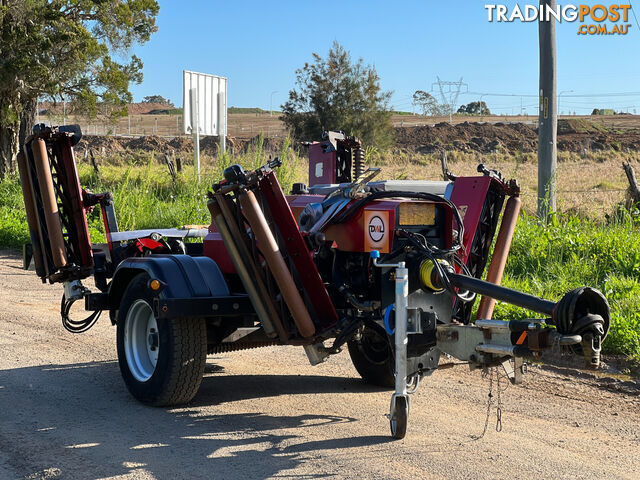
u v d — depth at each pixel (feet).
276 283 17.71
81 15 110.32
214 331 19.85
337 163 23.86
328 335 17.76
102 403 19.84
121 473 14.70
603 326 14.12
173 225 59.36
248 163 61.31
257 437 17.02
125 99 114.52
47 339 27.73
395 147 222.69
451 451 16.11
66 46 105.50
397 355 16.53
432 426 17.97
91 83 111.75
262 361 25.31
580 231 38.96
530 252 36.83
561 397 20.80
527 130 255.29
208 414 18.89
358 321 17.99
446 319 17.61
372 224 17.61
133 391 19.80
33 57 102.01
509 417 18.86
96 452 15.93
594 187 87.35
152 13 112.16
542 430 17.83
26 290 39.50
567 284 32.17
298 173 57.82
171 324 18.61
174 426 17.83
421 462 15.38
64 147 22.72
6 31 100.01
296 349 27.27
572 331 13.80
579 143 221.46
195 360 18.79
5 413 18.85
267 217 17.44
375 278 18.17
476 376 22.98
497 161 170.91
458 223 17.60
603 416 19.10
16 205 78.54
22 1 99.91
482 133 247.50
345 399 20.47
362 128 160.15
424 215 17.98
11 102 106.32
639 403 20.30
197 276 18.72
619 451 16.39
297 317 17.19
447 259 17.54
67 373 23.04
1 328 29.53
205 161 128.67
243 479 14.40
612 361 24.50
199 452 15.96
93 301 21.76
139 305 19.97
